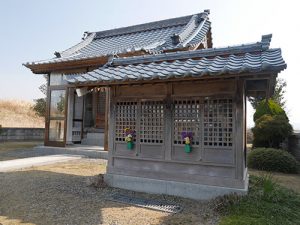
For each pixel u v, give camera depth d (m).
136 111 5.71
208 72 4.17
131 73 5.26
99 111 13.96
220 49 5.40
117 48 13.88
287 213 4.18
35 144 15.61
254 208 4.18
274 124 11.22
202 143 5.00
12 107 26.94
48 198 4.93
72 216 4.08
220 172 4.84
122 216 4.11
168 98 5.35
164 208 4.49
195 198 4.95
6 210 4.33
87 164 8.71
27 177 6.59
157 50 10.43
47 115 12.10
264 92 5.98
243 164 4.82
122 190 5.55
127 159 5.78
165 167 5.35
